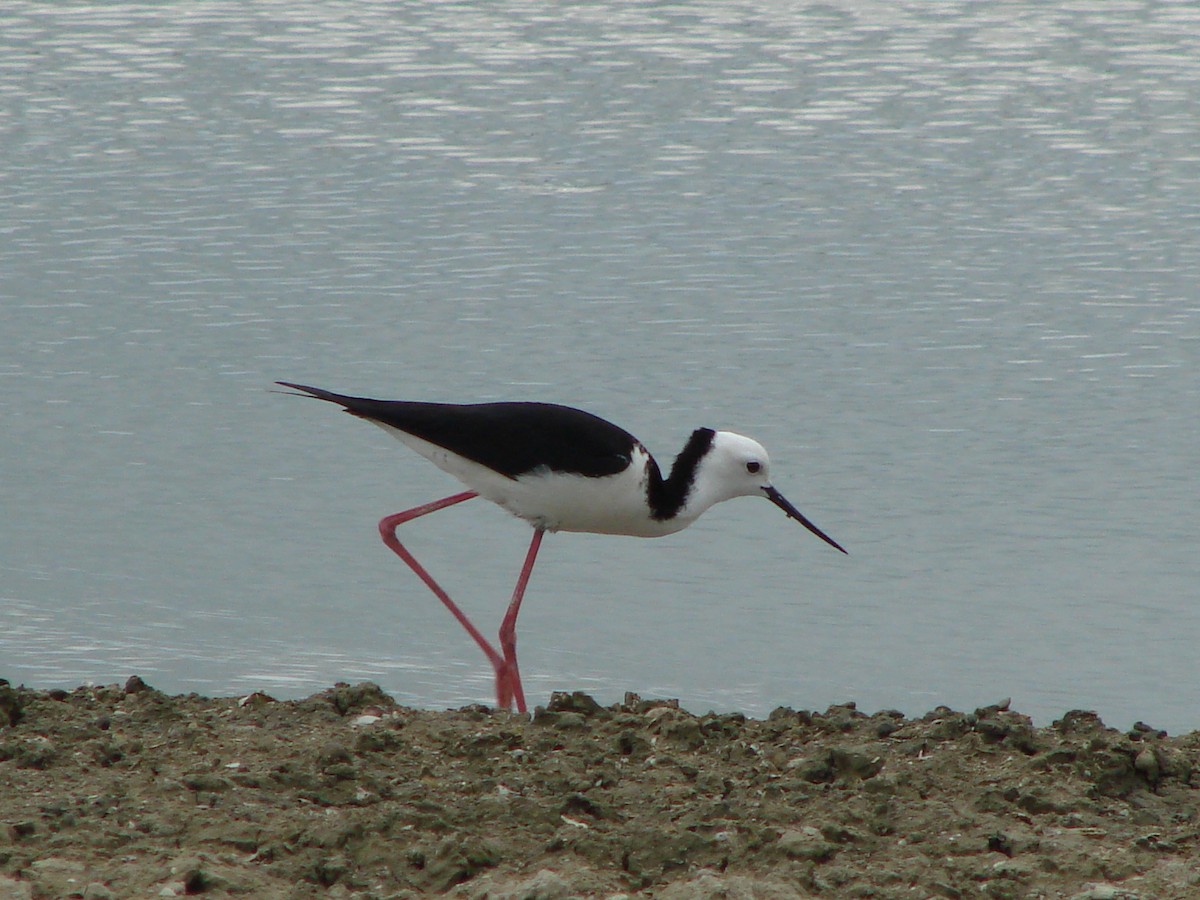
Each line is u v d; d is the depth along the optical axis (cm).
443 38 2934
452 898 637
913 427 1683
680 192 2311
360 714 859
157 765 760
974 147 2445
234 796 720
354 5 3120
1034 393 1747
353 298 1981
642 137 2500
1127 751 779
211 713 853
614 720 838
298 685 1235
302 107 2609
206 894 628
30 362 1823
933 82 2698
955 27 2966
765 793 737
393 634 1338
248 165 2392
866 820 711
